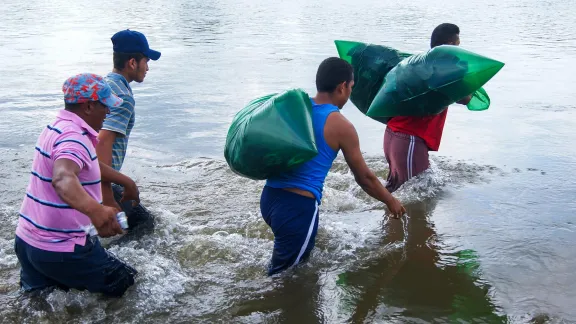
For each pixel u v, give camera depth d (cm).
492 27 1716
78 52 1276
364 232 438
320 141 369
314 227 376
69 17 2012
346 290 354
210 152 650
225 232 436
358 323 318
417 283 362
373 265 387
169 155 639
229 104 858
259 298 346
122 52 405
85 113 318
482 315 324
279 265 374
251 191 530
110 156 397
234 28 1753
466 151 640
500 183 539
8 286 352
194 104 860
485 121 764
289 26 1783
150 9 2348
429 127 521
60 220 314
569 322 314
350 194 516
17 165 597
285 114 348
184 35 1597
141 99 891
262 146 345
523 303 335
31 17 2003
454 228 444
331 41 1449
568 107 823
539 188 524
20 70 1086
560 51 1281
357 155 373
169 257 398
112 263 339
